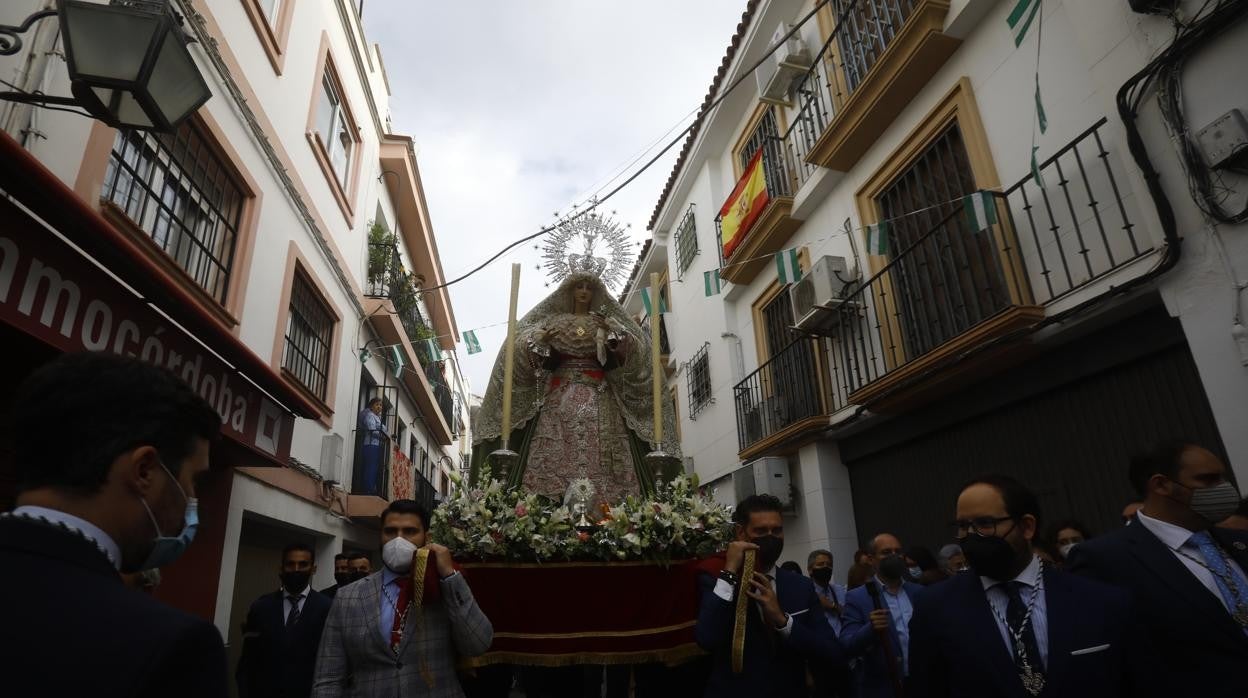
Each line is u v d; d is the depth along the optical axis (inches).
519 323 171.2
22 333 114.9
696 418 520.7
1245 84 147.3
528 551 121.1
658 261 625.0
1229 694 87.7
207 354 172.2
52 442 42.8
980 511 85.6
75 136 155.9
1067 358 214.1
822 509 335.9
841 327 318.0
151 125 128.7
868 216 312.3
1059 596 81.4
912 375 254.8
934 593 89.0
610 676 149.3
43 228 116.3
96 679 33.9
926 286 273.9
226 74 231.9
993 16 244.2
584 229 181.9
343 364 376.8
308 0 328.5
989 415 251.1
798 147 376.2
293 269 296.0
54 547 39.5
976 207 210.8
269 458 211.5
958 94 259.0
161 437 45.4
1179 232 161.6
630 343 165.8
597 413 157.9
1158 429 188.5
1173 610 93.3
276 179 281.3
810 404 349.7
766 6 381.7
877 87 288.2
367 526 434.9
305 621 168.9
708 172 501.0
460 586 108.0
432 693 106.3
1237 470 149.5
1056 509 219.0
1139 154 166.6
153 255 187.0
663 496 138.8
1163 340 184.4
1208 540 100.0
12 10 137.1
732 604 108.7
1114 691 75.3
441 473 855.7
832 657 109.7
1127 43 171.5
